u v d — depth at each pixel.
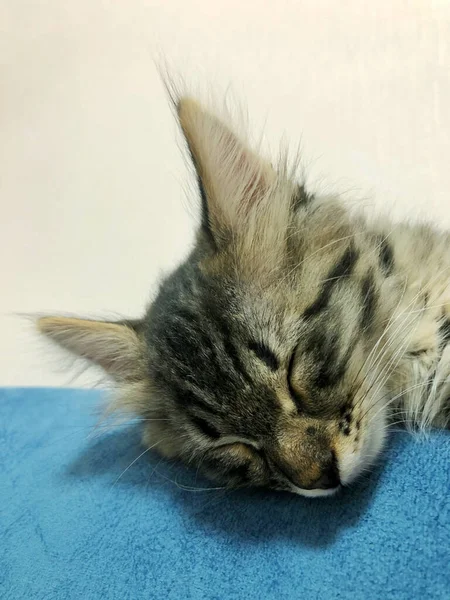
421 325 0.19
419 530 0.15
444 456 0.17
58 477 0.22
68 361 0.24
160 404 0.21
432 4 0.28
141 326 0.23
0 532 0.20
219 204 0.19
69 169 0.35
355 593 0.14
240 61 0.31
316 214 0.20
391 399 0.19
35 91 0.36
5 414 0.29
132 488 0.21
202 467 0.20
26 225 0.36
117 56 0.34
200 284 0.20
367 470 0.17
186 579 0.16
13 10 0.35
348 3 0.30
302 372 0.17
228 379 0.18
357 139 0.30
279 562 0.15
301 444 0.17
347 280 0.19
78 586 0.16
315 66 0.30
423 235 0.23
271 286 0.18
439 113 0.29
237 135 0.20
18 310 0.36
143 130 0.34
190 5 0.32
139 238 0.34
